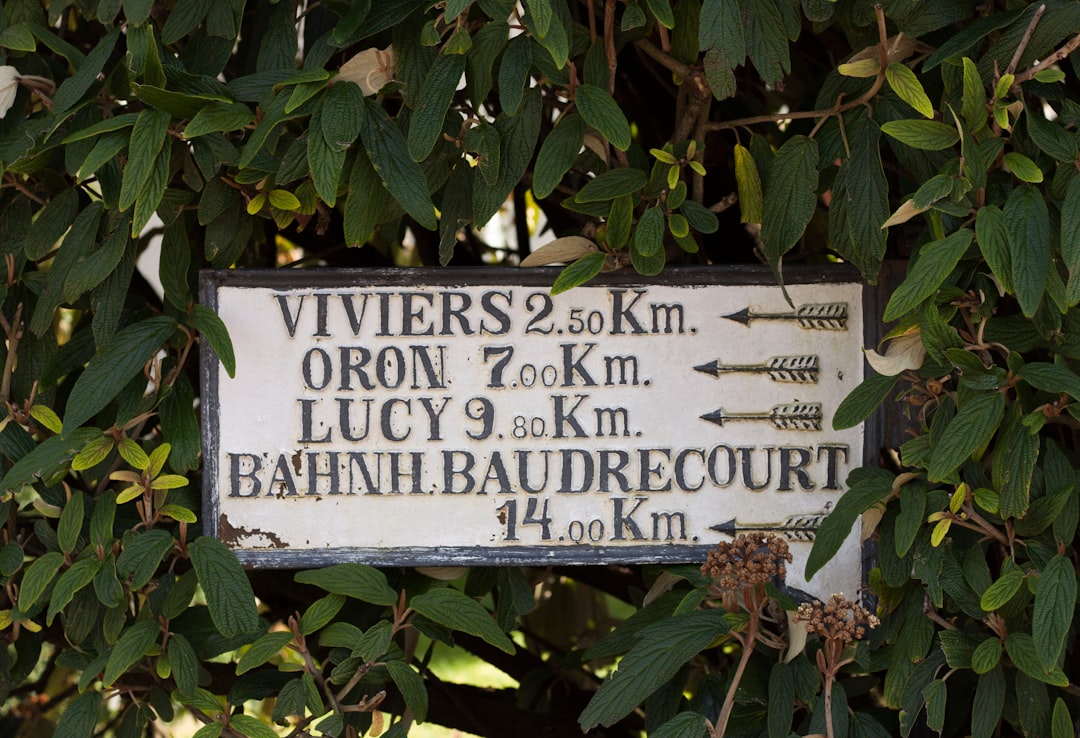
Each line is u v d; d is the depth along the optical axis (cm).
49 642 161
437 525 131
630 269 131
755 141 130
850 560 133
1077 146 113
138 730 129
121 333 122
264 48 125
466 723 188
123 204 111
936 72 127
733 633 125
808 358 132
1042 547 119
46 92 129
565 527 132
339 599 128
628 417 132
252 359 130
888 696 125
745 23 117
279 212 130
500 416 131
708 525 132
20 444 130
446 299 131
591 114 118
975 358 114
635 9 117
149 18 120
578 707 197
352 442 130
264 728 122
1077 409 113
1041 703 120
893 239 141
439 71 117
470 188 126
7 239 133
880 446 132
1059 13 112
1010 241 107
